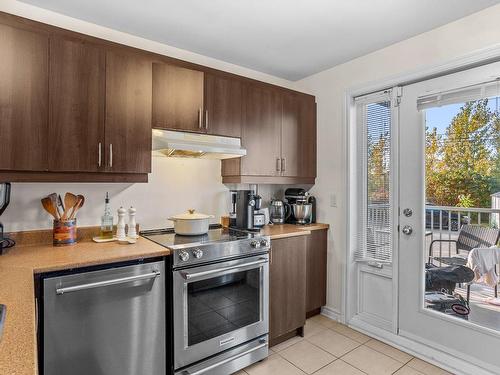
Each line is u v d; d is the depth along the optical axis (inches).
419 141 89.1
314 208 117.3
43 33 64.9
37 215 75.6
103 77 71.7
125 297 62.8
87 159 69.7
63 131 66.9
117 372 62.3
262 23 82.4
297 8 74.9
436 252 87.0
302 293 98.6
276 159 106.1
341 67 109.5
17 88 62.0
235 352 79.4
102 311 60.2
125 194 88.3
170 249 69.1
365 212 105.3
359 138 107.1
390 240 97.0
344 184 107.7
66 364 56.7
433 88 85.9
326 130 114.8
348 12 76.4
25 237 72.9
